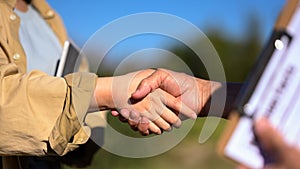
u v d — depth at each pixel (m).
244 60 6.35
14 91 1.03
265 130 0.66
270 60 0.68
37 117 1.02
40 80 1.04
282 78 0.67
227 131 0.68
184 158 4.25
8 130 1.02
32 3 1.57
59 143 1.03
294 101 0.66
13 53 1.28
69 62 1.41
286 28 0.68
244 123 0.68
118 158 4.10
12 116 1.02
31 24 1.48
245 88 0.69
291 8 0.68
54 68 1.44
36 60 1.41
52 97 1.02
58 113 1.03
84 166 1.45
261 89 0.68
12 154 1.05
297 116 0.66
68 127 1.03
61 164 1.52
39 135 1.02
